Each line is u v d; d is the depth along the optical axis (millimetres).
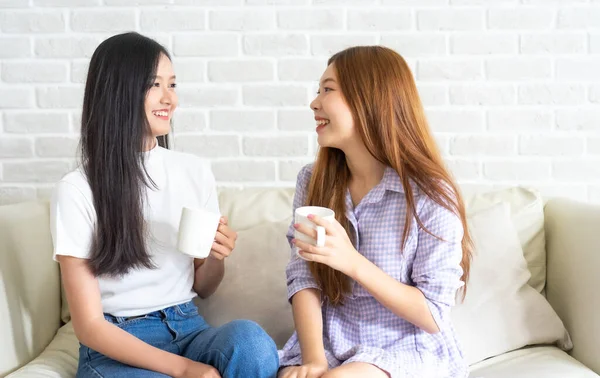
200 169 1452
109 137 1254
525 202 1704
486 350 1431
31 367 1286
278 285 1537
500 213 1624
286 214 1689
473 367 1394
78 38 1870
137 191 1268
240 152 1902
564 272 1580
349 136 1275
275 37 1869
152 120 1317
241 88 1885
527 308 1494
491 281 1510
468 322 1450
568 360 1394
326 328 1306
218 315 1505
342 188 1352
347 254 1145
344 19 1861
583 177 1873
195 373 1138
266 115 1891
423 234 1244
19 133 1895
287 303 1522
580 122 1862
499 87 1863
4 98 1884
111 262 1228
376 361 1146
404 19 1856
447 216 1238
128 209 1251
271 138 1896
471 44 1855
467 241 1329
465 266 1351
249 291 1527
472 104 1870
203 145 1899
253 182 1910
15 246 1396
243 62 1877
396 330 1251
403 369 1144
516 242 1590
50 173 1905
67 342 1472
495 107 1868
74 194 1240
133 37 1315
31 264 1460
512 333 1458
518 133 1872
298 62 1873
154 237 1343
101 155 1252
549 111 1863
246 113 1891
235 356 1129
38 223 1552
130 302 1294
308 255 1141
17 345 1339
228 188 1842
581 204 1587
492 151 1881
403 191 1262
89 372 1207
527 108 1866
